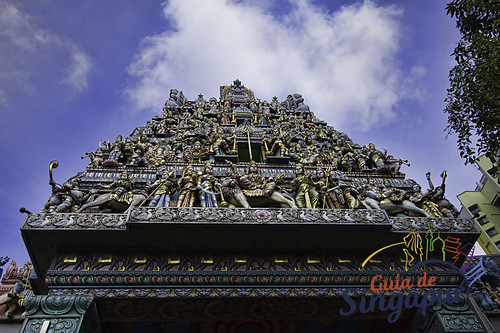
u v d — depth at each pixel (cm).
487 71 969
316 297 791
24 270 1149
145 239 798
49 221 773
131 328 937
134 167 1248
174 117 1923
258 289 782
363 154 1461
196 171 1051
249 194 977
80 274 757
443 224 873
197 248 826
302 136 1669
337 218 824
